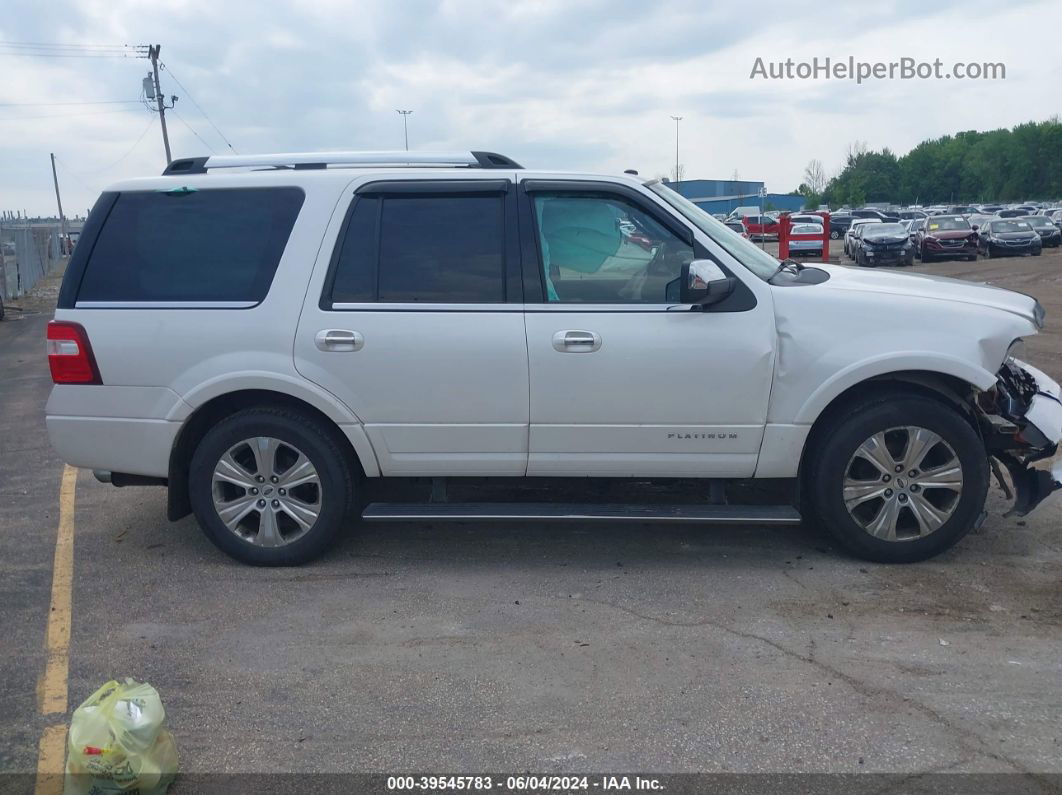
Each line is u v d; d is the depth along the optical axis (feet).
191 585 16.44
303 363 16.26
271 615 15.15
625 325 15.97
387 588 16.17
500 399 16.21
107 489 22.63
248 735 11.71
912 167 357.61
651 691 12.59
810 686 12.64
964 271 90.07
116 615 15.25
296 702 12.47
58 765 11.21
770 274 16.70
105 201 17.06
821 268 18.86
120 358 16.55
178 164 17.63
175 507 17.15
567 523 19.39
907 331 15.90
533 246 16.21
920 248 106.42
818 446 16.42
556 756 11.17
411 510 16.76
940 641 13.87
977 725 11.65
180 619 15.06
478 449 16.49
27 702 12.60
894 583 15.99
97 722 10.30
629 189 16.29
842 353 15.87
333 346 16.19
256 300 16.42
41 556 18.01
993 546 17.61
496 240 16.30
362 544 18.33
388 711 12.21
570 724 11.84
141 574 16.99
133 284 16.72
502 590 16.02
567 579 16.46
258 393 16.88
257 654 13.83
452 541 18.44
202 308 16.47
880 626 14.38
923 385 16.43
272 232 16.60
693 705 12.22
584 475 16.65
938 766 10.84
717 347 15.90
